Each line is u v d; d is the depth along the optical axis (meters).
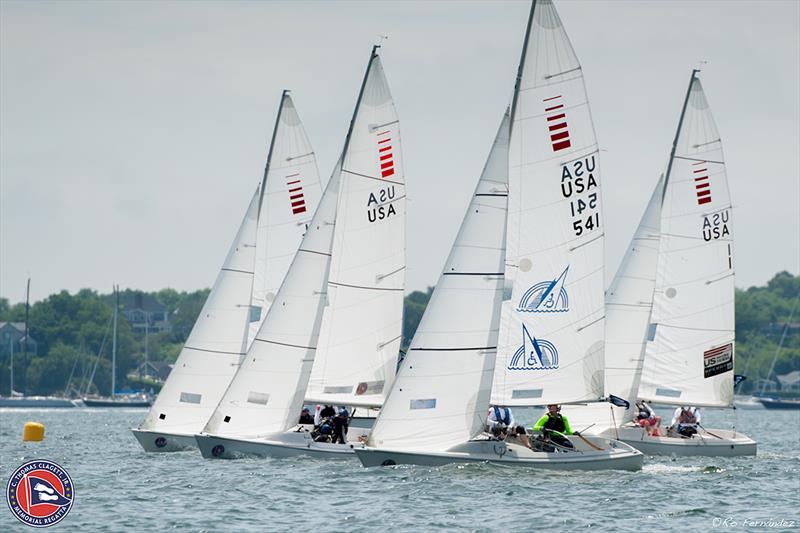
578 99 145.00
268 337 159.75
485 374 139.38
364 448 140.62
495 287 139.62
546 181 144.00
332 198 163.88
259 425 159.25
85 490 136.12
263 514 118.94
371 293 164.38
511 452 141.25
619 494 131.38
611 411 183.50
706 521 117.75
